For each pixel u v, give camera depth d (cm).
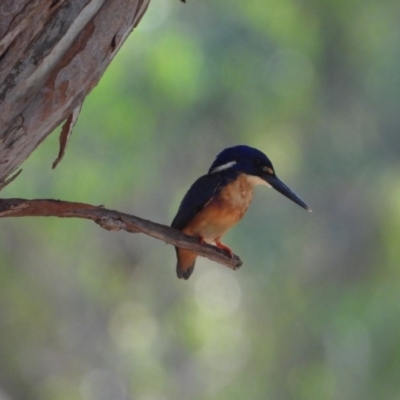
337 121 1639
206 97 1458
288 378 1773
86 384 1956
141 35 1384
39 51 457
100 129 1365
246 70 1423
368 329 1557
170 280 1956
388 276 1620
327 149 1655
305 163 1666
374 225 1680
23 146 486
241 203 804
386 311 1545
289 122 1619
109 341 1972
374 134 1647
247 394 1817
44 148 1386
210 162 1606
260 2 1445
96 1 461
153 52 1368
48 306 1902
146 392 1964
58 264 1870
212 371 1914
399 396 1502
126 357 1969
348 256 1703
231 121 1527
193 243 645
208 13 1413
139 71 1368
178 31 1393
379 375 1517
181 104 1419
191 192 794
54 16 455
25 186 1389
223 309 1897
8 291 1839
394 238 1639
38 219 1712
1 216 533
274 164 1661
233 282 1909
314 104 1609
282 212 1678
